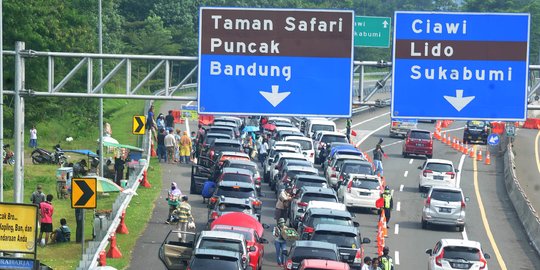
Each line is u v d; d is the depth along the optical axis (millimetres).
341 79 73125
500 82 73625
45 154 148000
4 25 157250
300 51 72938
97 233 94250
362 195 122188
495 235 118188
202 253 77938
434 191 118000
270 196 135000
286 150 145875
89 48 183375
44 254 93500
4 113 162125
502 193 146250
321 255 82688
